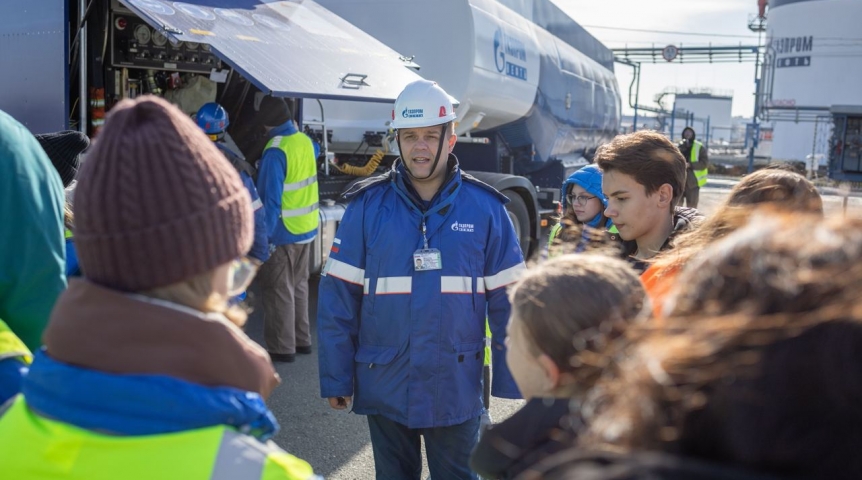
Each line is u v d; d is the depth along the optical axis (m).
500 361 2.67
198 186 1.09
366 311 2.64
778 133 50.06
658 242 2.53
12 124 1.69
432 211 2.62
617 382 0.84
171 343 1.07
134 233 1.06
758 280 0.74
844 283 0.70
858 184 28.67
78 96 5.05
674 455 0.75
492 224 2.69
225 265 1.17
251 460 1.06
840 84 47.59
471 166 9.22
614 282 1.24
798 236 0.76
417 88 2.65
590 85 12.12
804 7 48.12
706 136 57.44
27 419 1.09
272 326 5.30
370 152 7.73
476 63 7.50
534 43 9.22
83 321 1.07
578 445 0.94
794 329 0.70
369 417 2.74
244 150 6.21
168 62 5.48
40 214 1.67
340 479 3.69
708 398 0.74
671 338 0.77
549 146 10.40
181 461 1.04
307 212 5.22
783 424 0.70
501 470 1.31
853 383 0.68
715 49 39.78
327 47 5.52
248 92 6.20
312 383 4.96
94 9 5.08
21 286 1.66
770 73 49.34
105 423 1.03
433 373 2.57
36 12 4.97
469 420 2.65
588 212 3.62
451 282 2.59
